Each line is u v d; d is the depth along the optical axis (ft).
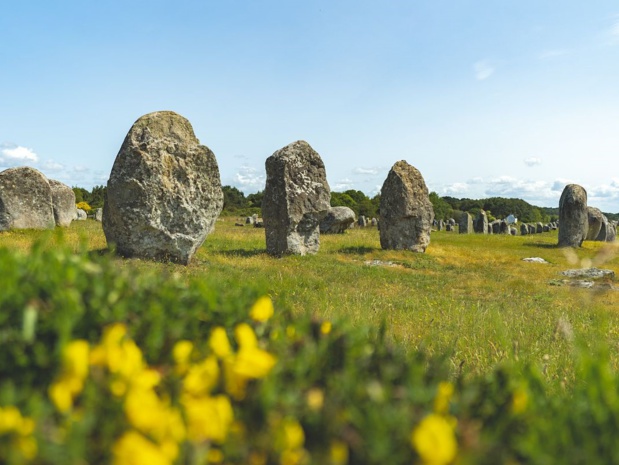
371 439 6.79
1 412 6.38
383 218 81.76
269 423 7.11
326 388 8.00
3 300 8.13
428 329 30.17
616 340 30.42
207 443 6.75
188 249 52.44
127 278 10.09
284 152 70.03
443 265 70.69
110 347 7.36
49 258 9.85
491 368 21.47
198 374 7.55
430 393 8.04
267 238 70.23
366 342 9.73
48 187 77.20
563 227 104.42
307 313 10.72
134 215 50.85
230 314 9.57
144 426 6.61
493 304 44.21
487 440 7.36
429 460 6.56
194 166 53.11
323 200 71.05
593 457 7.43
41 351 7.53
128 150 51.13
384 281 54.44
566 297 50.29
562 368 22.02
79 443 6.15
